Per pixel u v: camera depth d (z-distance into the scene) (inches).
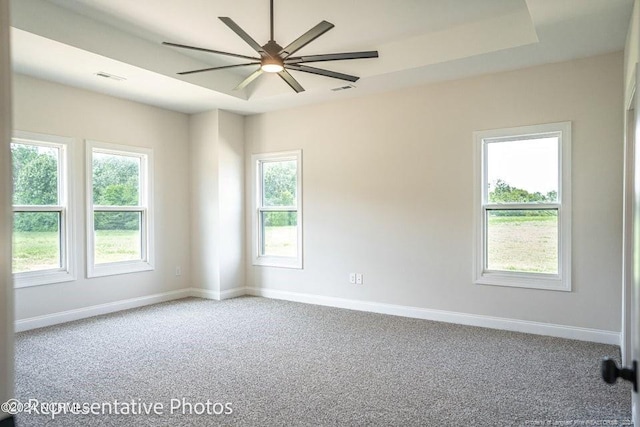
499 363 132.5
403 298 195.3
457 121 181.5
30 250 175.0
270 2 127.5
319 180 219.8
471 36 152.9
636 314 34.0
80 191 190.2
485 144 178.2
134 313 199.3
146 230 220.5
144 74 170.6
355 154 208.1
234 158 239.8
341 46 171.2
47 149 181.2
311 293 223.1
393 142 197.3
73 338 159.5
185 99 209.8
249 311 203.6
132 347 149.4
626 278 123.7
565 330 159.3
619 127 149.8
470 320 178.9
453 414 99.7
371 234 203.9
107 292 201.0
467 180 179.3
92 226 194.9
